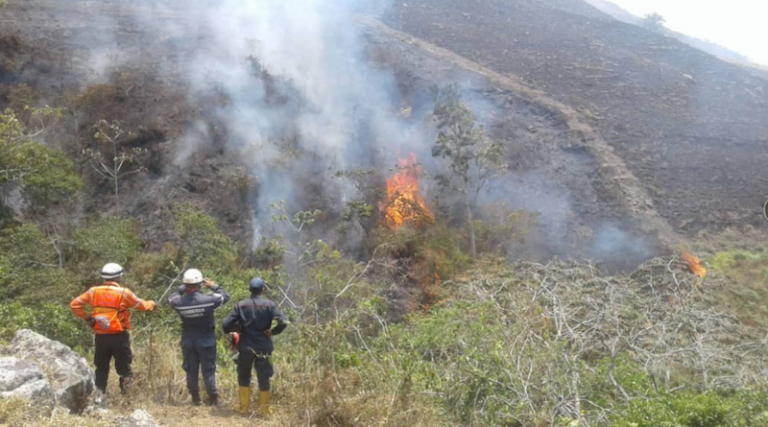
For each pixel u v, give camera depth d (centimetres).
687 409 666
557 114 3588
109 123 3120
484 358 757
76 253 2056
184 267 1944
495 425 685
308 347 742
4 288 1476
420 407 638
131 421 512
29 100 3141
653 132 3522
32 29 3953
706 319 1085
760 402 677
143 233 2650
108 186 2905
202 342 672
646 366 894
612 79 4159
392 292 2061
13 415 470
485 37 4822
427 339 941
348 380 630
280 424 594
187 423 604
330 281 1216
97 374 649
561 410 726
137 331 1016
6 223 2186
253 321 657
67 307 1340
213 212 2789
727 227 2828
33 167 2270
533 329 895
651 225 2811
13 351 621
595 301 1079
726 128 3600
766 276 2306
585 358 962
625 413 702
